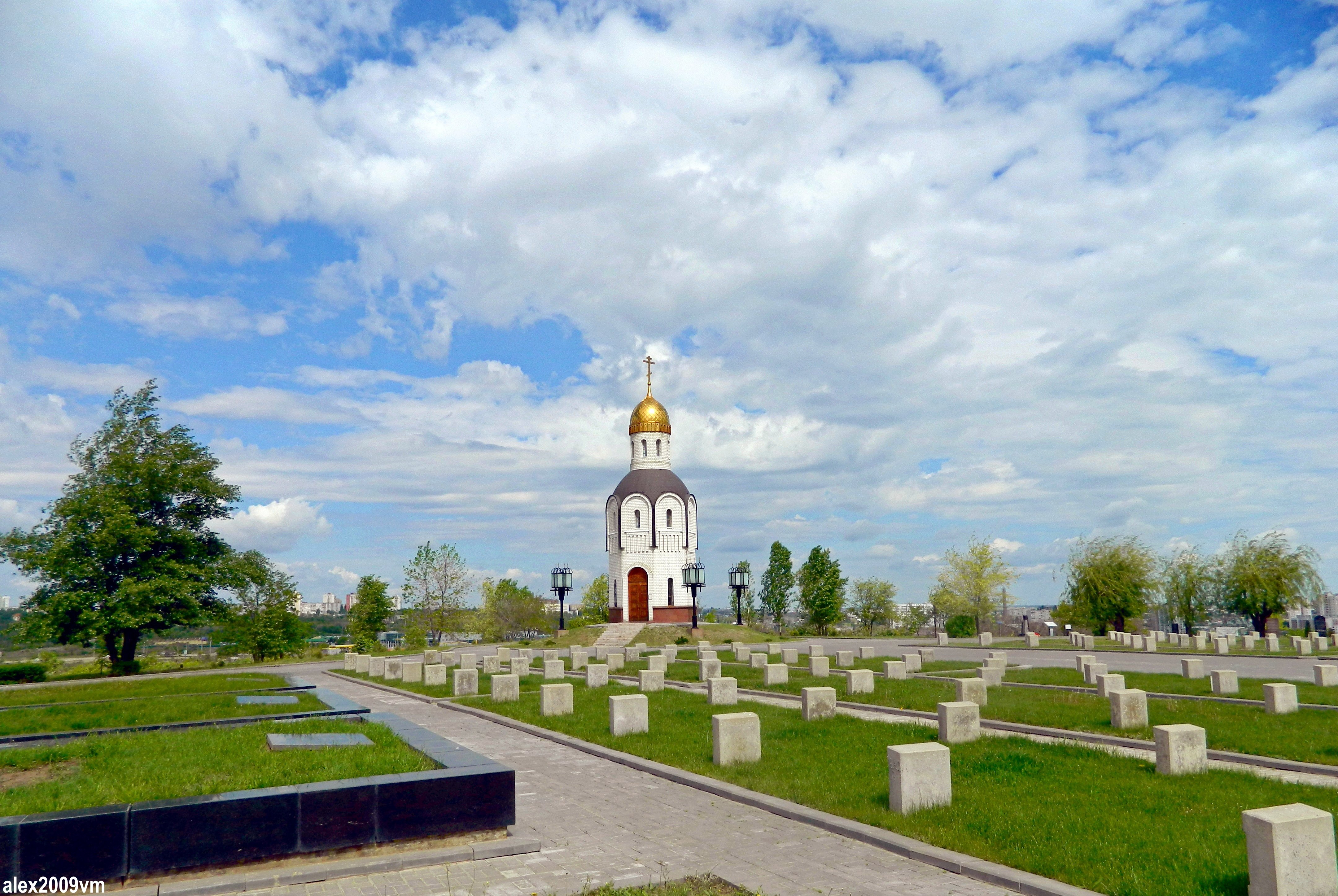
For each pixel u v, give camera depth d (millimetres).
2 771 11773
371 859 8773
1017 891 7770
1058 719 17406
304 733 14297
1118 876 7734
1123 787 11133
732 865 8695
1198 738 11984
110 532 41219
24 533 42375
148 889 7832
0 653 53594
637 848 9391
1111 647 47344
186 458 46219
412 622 66375
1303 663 34094
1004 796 10688
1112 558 58969
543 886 8148
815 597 76812
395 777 9367
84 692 27297
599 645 61969
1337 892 7039
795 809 10641
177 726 17125
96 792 9820
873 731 16453
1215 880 7520
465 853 8984
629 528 75250
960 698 20125
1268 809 7289
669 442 79625
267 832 8508
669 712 19703
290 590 59750
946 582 76312
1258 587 58188
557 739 16953
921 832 9320
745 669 33219
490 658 35438
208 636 59750
